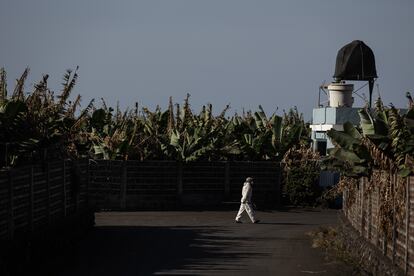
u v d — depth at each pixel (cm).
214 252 3153
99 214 5056
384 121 3039
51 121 3388
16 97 3209
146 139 5525
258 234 3909
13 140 3038
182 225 4353
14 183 2511
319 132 6028
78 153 4091
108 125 5747
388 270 2244
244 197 4572
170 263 2808
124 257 2959
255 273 2611
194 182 5644
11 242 2270
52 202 3153
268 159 6106
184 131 5634
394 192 2361
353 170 2981
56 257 2844
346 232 3209
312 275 2598
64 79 3447
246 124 6338
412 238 2067
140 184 5438
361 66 5975
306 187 5753
